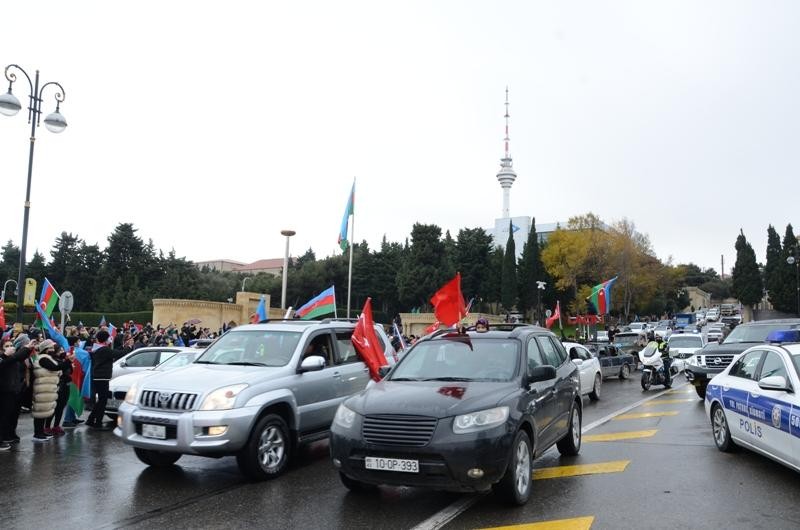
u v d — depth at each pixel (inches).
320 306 641.6
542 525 217.8
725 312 3868.1
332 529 215.6
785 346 298.2
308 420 315.9
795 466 256.5
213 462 328.2
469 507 240.8
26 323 1710.1
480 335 298.2
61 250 2591.0
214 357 334.6
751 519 223.1
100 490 270.4
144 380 297.1
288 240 1056.8
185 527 219.1
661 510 235.1
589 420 483.2
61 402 426.3
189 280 2442.2
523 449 247.4
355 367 366.0
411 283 2333.9
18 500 255.3
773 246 2805.1
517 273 2564.0
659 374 717.9
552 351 327.3
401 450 224.8
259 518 228.7
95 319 1929.1
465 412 229.1
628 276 2225.6
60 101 690.8
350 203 1099.9
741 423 311.0
